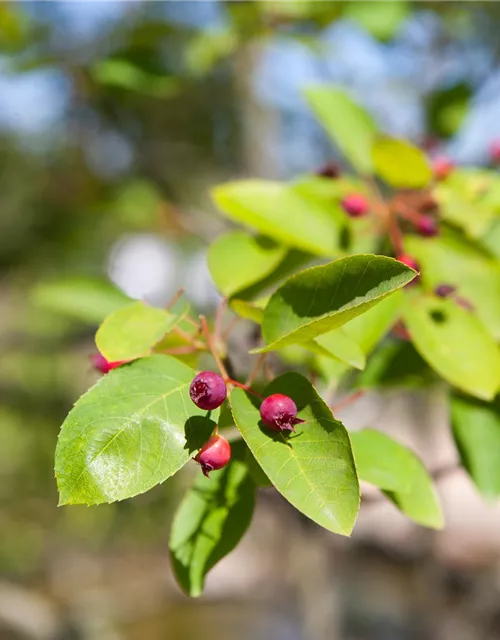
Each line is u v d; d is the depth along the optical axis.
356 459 0.32
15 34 0.58
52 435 1.09
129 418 0.28
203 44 0.59
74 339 0.86
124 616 1.50
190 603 1.62
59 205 0.88
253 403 0.28
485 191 0.39
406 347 0.39
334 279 0.28
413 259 0.36
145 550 1.70
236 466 0.33
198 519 0.32
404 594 1.24
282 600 1.59
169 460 0.27
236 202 0.37
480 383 0.33
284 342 0.28
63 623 1.05
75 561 1.54
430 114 0.52
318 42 0.57
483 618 0.77
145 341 0.29
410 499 0.33
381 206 0.38
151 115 0.73
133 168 0.76
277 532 1.47
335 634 0.78
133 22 0.59
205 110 0.75
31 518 1.27
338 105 0.43
